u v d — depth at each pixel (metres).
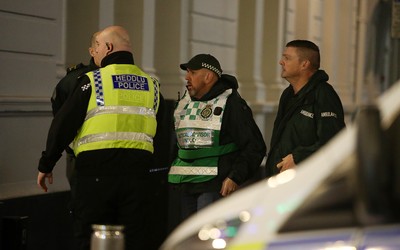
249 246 8.35
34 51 24.00
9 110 22.59
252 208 8.84
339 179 8.39
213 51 36.03
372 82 12.37
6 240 20.78
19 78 23.39
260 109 39.22
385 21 58.16
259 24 40.81
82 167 17.28
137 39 30.45
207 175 19.38
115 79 17.36
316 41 49.16
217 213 9.15
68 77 18.80
